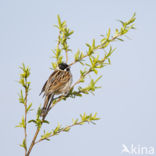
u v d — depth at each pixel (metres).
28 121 6.68
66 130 6.70
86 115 6.76
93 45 7.38
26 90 6.86
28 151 6.57
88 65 7.36
